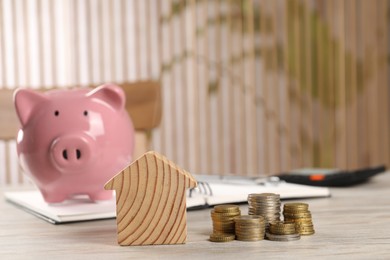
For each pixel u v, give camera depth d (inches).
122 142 33.1
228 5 124.7
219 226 24.5
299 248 22.4
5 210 35.5
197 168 124.3
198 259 21.0
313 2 127.6
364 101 129.6
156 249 22.8
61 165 31.4
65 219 29.7
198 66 125.0
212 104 125.6
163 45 124.2
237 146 126.3
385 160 129.9
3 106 60.7
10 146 119.8
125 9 123.1
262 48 126.0
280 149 127.6
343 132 128.3
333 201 36.2
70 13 121.3
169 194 23.5
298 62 126.8
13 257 22.2
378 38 130.0
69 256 22.1
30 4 120.4
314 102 128.3
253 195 25.7
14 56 120.2
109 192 34.1
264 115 126.8
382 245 22.9
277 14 127.4
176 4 123.7
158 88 60.9
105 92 32.8
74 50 121.6
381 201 36.1
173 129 124.3
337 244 23.1
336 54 128.6
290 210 25.1
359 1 129.6
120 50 123.1
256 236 23.9
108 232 26.9
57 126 31.3
